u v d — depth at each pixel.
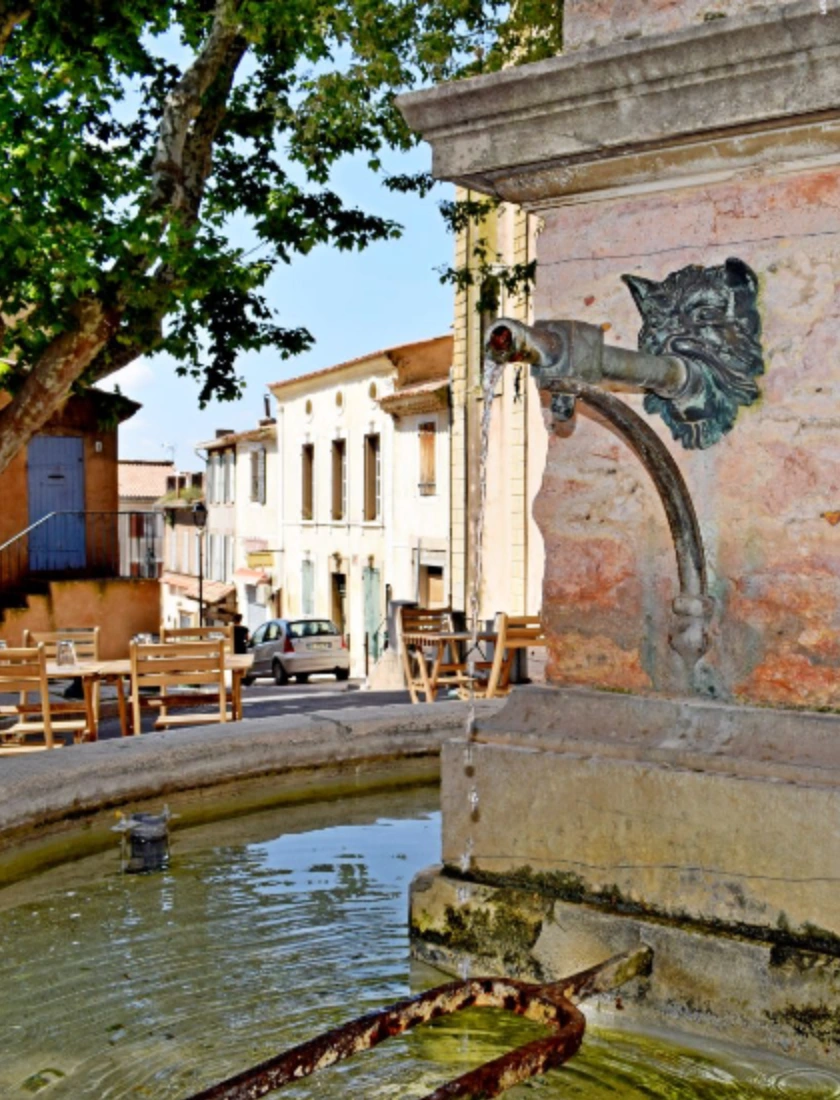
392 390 34.38
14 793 4.82
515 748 3.63
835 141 3.18
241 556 47.06
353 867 4.80
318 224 14.49
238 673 9.93
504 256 21.92
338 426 38.19
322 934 3.98
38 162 11.98
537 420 20.92
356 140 14.35
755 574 3.38
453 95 3.60
